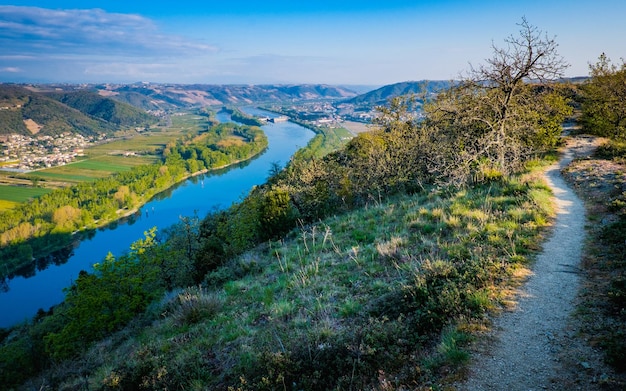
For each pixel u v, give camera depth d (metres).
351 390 6.22
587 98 33.38
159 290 25.30
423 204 18.97
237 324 11.04
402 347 6.86
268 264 17.50
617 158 19.86
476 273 8.75
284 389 6.74
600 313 6.64
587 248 9.75
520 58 18.73
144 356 10.09
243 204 38.91
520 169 21.03
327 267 13.84
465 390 5.40
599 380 5.10
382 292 10.07
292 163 50.62
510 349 6.14
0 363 25.81
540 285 8.13
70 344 21.36
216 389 8.00
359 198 28.78
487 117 22.52
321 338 8.09
